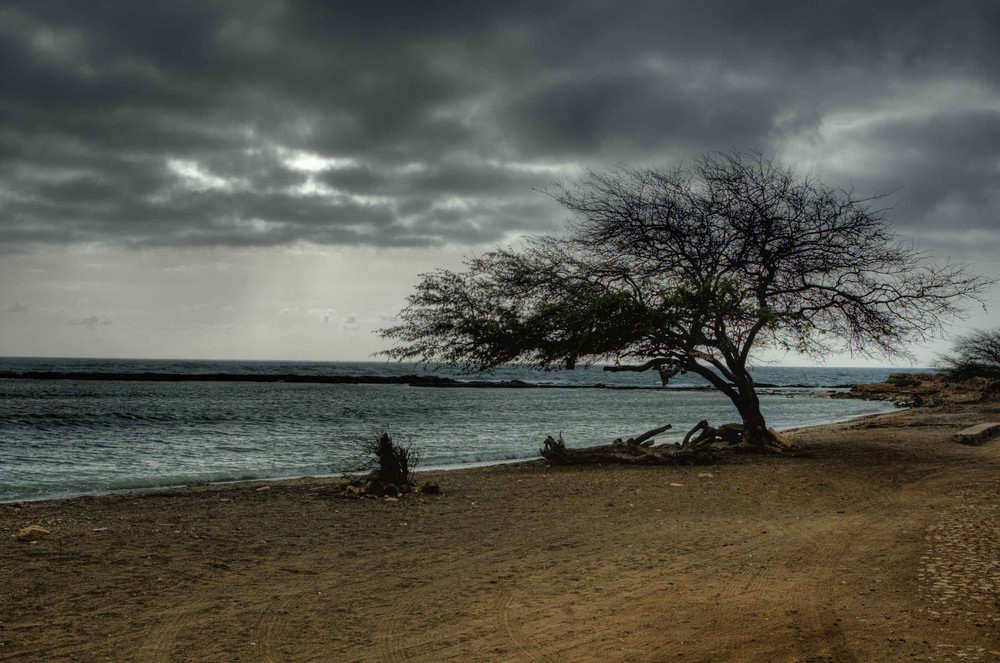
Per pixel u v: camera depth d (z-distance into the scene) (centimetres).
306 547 890
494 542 920
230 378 12012
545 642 552
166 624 594
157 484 1645
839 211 1961
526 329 1903
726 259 2014
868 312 1972
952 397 5584
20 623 591
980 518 1007
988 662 492
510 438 2973
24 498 1452
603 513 1138
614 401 6631
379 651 535
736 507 1186
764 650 529
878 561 788
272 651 534
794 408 5491
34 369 15038
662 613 619
